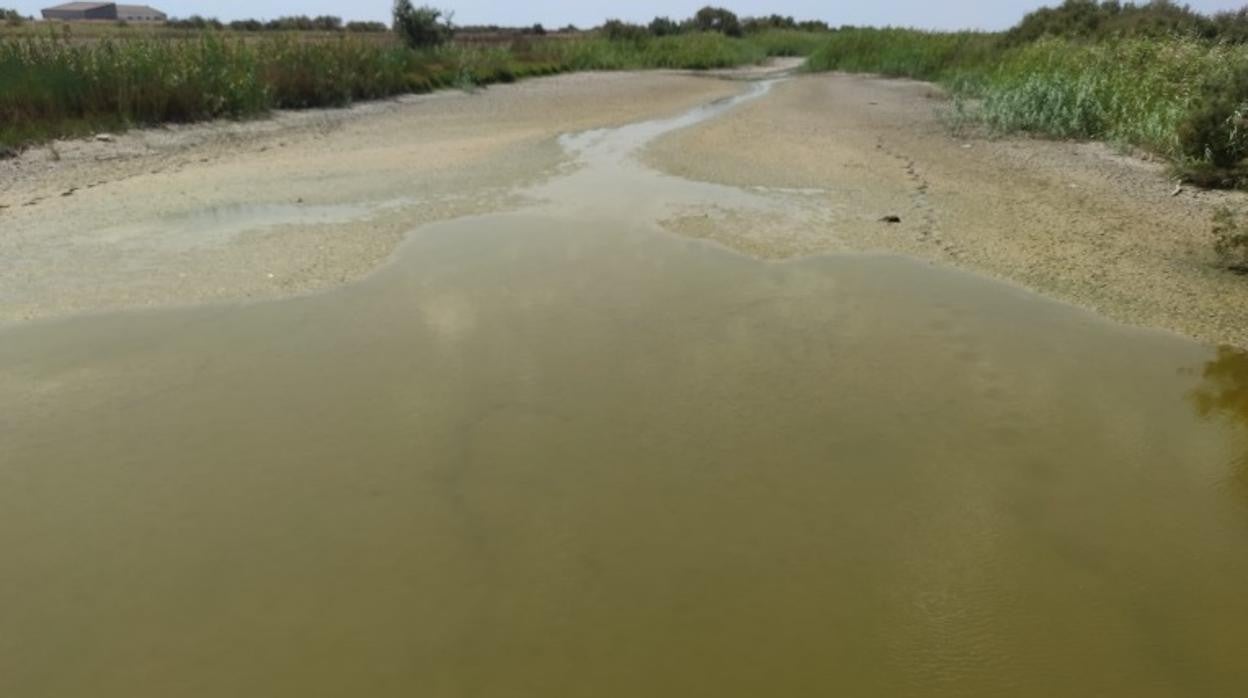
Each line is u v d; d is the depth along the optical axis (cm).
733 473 370
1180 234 714
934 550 321
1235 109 894
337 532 327
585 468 372
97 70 1193
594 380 453
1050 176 952
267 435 397
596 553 317
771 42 4028
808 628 280
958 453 387
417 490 355
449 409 422
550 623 280
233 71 1366
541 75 2428
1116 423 414
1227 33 1733
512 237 707
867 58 2633
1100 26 1995
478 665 262
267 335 506
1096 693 254
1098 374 464
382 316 536
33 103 1104
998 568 311
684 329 519
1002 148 1135
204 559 311
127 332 506
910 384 451
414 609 287
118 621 280
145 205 785
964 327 524
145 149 1058
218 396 432
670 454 384
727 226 739
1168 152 995
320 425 406
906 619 284
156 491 352
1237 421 416
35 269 605
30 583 298
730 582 302
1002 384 452
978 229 734
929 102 1700
